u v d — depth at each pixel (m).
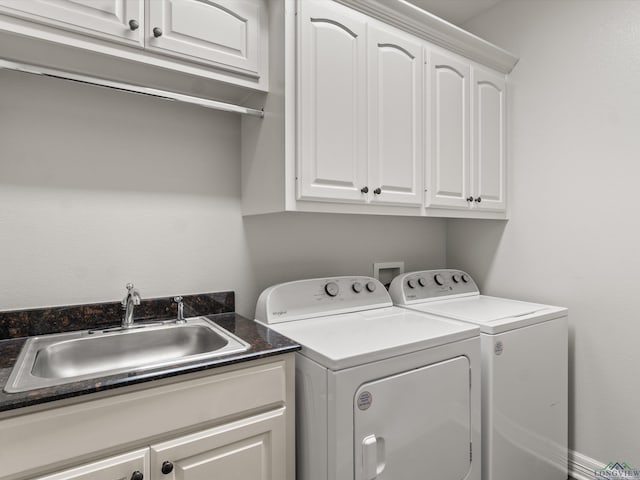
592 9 1.85
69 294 1.37
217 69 1.36
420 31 1.75
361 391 1.14
